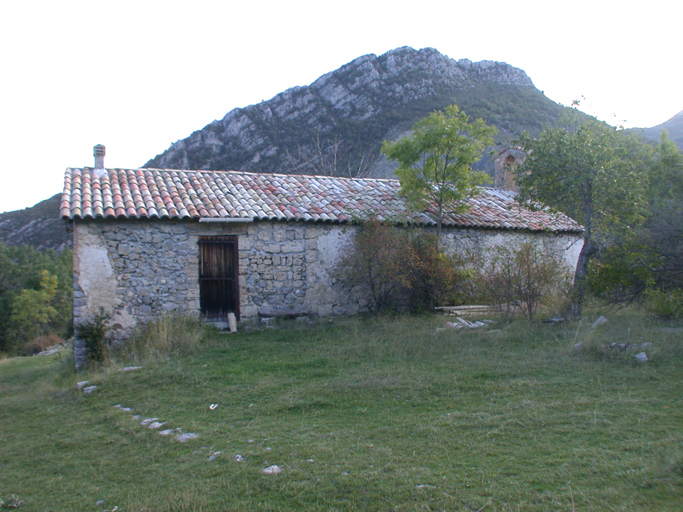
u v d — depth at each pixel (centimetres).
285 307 1244
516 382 658
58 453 544
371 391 667
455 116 1341
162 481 446
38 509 413
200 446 527
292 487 407
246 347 989
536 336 920
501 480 389
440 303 1324
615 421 499
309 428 555
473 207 1552
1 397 895
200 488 421
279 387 721
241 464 465
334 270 1288
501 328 1023
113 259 1119
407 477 407
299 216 1255
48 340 2902
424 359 814
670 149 1512
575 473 391
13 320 3055
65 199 1142
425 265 1252
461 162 1339
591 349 768
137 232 1141
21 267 3372
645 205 1172
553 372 693
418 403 613
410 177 1359
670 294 998
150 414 651
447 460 437
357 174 3400
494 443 468
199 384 758
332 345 959
